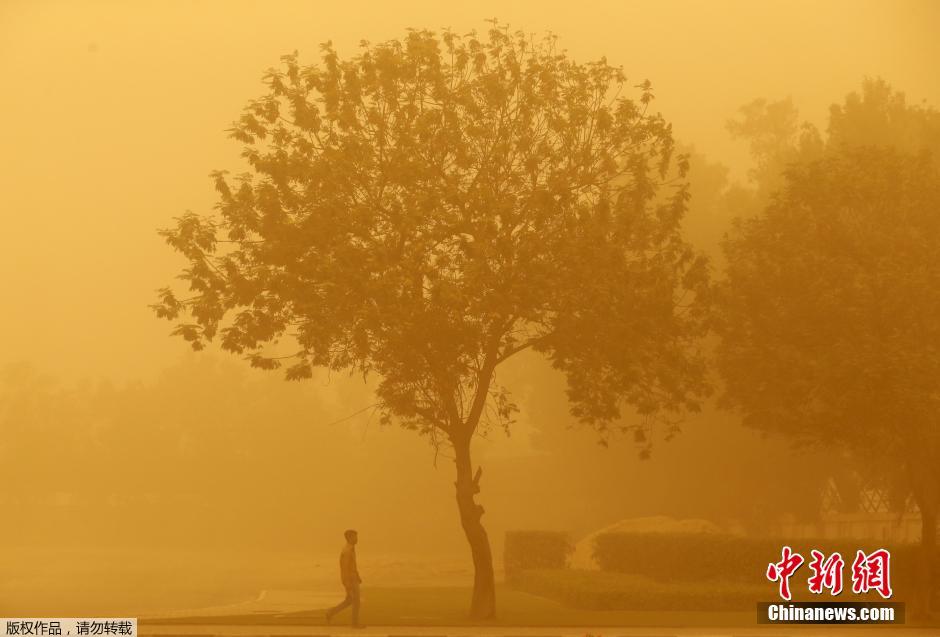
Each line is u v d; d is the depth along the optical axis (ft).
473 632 132.57
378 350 151.53
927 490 166.40
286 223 148.66
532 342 158.81
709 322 162.20
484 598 151.64
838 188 164.86
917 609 162.40
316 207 148.25
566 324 153.17
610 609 166.91
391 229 150.82
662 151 161.48
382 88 155.02
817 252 162.50
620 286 151.84
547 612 164.14
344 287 142.61
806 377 158.51
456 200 145.18
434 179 150.30
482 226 147.84
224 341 148.15
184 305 149.59
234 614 159.63
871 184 163.12
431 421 159.12
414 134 150.10
